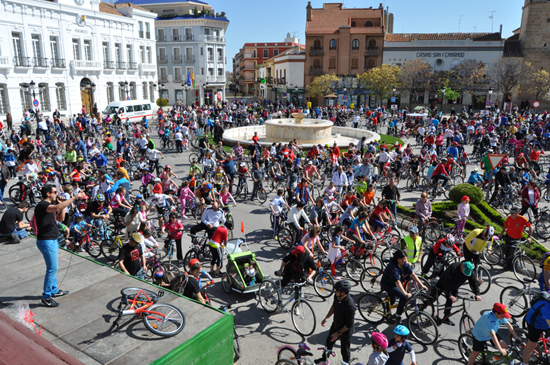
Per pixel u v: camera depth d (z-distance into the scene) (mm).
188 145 31188
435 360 7363
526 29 56156
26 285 6762
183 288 7605
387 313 8352
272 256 11711
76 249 11172
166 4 66562
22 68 37312
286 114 46250
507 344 7516
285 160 20375
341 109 47625
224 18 67312
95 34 44969
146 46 54594
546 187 17688
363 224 10586
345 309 6742
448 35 60719
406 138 35562
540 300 6570
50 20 39656
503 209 15945
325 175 19953
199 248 10961
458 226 11797
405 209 14906
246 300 9375
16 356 847
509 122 34906
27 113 34062
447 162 17391
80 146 21641
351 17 63875
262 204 17031
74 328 5605
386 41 60562
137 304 5992
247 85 105812
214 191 14633
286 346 6434
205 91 66812
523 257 10422
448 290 8055
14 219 8586
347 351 6875
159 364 4953
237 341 7281
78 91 43531
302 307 8172
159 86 58375
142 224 9805
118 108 40125
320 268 9555
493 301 9312
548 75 51906
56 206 6234
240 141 28016
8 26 35938
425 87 56250
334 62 63125
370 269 9930
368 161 17891
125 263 8547
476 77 54312
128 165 21047
